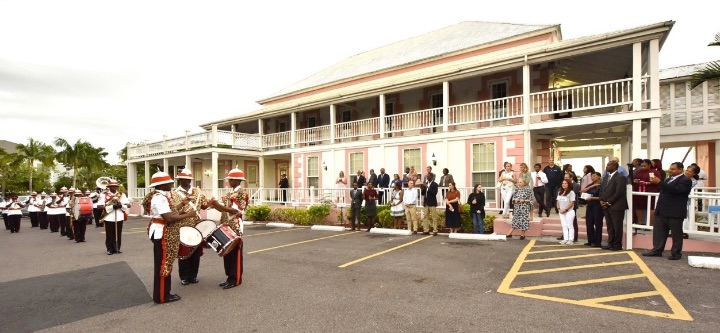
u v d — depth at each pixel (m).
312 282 6.35
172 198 5.55
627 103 11.50
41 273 7.80
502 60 13.58
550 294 5.35
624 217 8.52
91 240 13.36
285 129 25.39
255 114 23.77
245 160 26.17
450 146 15.56
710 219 7.75
